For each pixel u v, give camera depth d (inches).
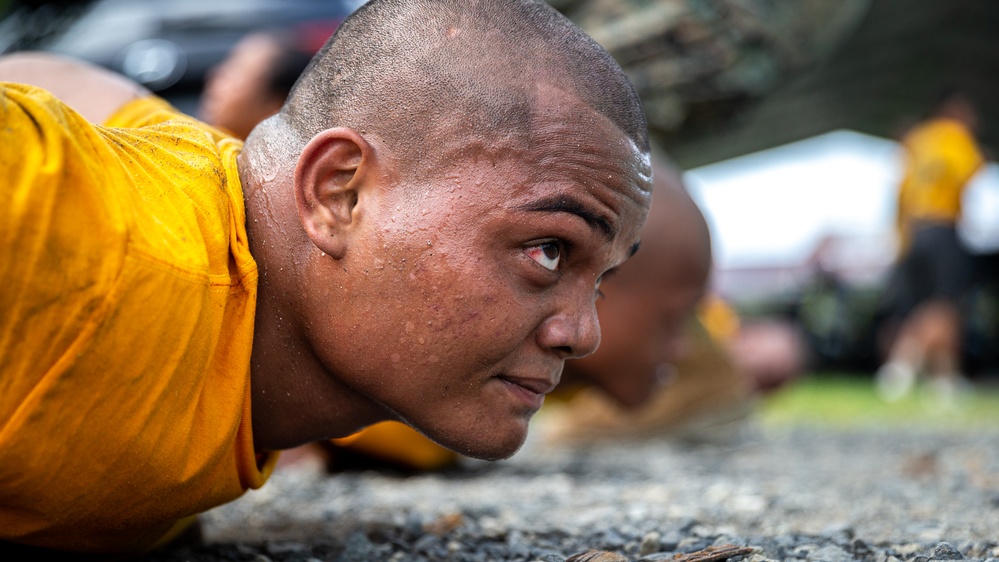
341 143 61.1
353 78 63.0
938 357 315.6
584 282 63.1
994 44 373.4
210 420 60.4
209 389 60.4
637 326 128.5
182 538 76.4
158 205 57.2
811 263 410.6
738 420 178.7
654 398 161.0
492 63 61.4
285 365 64.1
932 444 184.5
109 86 81.4
